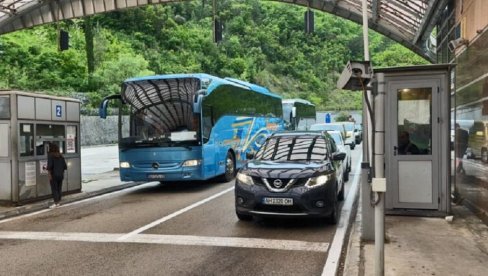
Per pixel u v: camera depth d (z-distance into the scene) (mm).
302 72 73250
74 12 22156
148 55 53969
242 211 8281
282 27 78500
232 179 15898
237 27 72250
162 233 7902
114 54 49969
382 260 4867
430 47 19672
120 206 10969
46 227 8703
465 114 9469
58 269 5992
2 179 10906
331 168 8500
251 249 6812
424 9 15172
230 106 15844
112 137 45125
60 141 12352
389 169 8719
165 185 14867
